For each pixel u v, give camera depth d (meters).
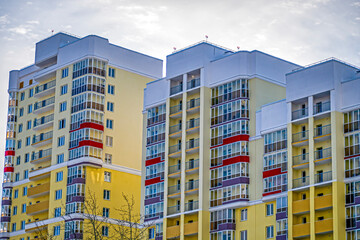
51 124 149.50
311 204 108.56
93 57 143.88
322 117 111.69
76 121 143.00
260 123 120.12
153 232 128.88
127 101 146.25
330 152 109.50
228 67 125.19
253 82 123.12
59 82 148.38
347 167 108.06
